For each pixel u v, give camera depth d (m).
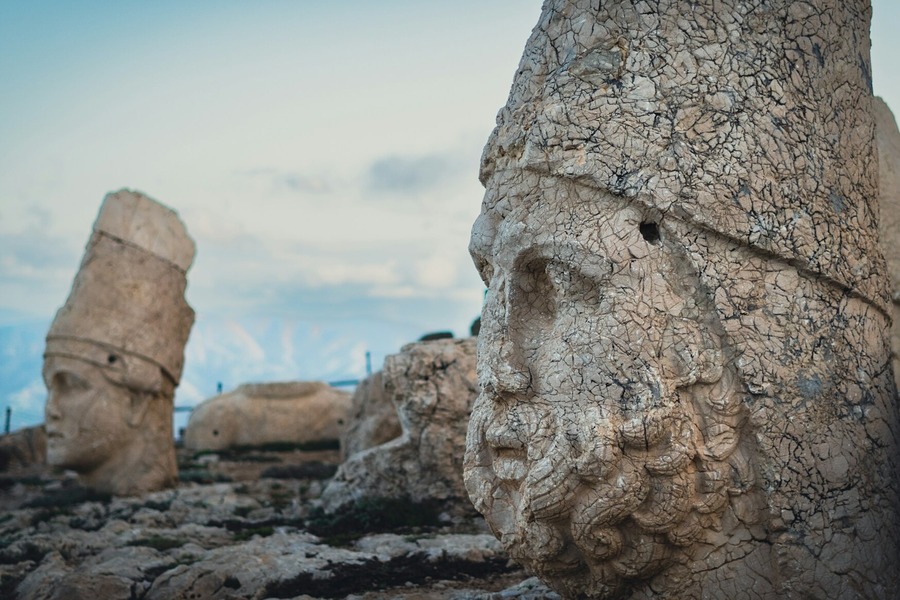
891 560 3.90
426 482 7.81
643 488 3.70
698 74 3.92
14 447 14.16
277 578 5.52
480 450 4.16
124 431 10.00
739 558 3.76
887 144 5.17
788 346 3.79
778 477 3.70
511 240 4.07
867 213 4.19
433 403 7.80
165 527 7.93
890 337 4.27
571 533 3.83
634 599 3.95
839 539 3.76
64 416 9.85
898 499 4.01
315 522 7.62
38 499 9.64
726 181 3.82
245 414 15.35
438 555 5.96
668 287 3.81
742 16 3.99
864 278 4.04
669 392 3.71
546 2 4.31
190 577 5.54
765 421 3.71
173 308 10.47
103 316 9.99
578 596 4.05
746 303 3.79
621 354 3.75
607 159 3.88
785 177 3.90
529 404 3.94
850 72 4.22
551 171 4.00
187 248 10.70
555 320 4.03
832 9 4.18
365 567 5.78
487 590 5.30
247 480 11.35
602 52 4.00
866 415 3.92
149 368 10.12
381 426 10.37
